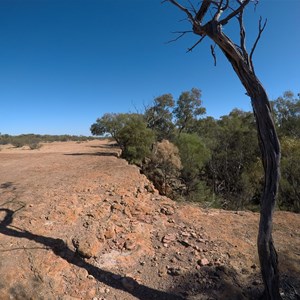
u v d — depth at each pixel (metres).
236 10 3.48
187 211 6.64
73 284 3.70
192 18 3.90
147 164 19.56
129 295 3.63
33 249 4.20
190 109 39.28
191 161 19.91
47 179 9.21
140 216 5.97
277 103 31.36
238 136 24.52
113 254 4.48
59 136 67.62
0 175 10.20
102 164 13.68
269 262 3.41
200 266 4.34
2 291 3.26
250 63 3.54
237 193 17.31
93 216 5.61
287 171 14.63
